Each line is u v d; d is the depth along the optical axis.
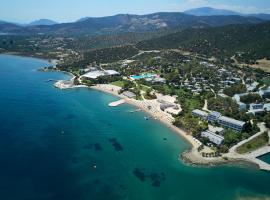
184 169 176.50
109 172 171.25
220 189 158.38
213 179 166.88
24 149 190.75
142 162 183.62
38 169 168.75
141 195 152.25
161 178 167.25
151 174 170.75
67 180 160.50
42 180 158.88
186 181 165.00
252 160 184.38
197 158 185.50
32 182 156.25
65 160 180.88
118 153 193.75
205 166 178.50
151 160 186.25
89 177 165.00
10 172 163.38
